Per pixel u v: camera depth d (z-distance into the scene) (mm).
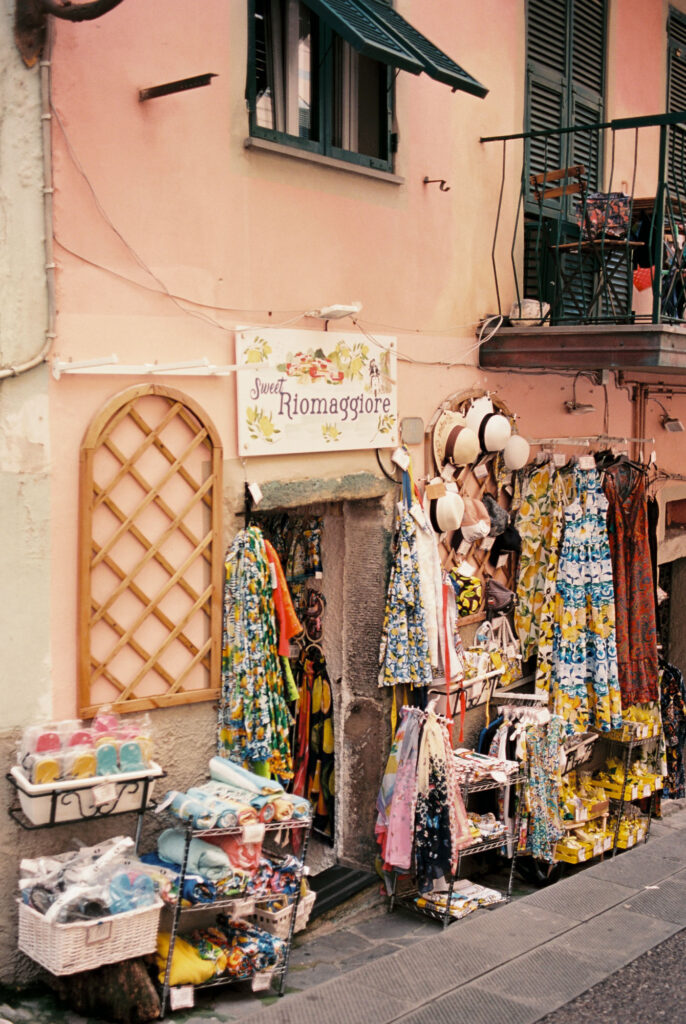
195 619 5445
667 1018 5172
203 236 5434
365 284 6438
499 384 7590
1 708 4719
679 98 10305
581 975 5586
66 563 4887
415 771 6281
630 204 7223
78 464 4891
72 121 4824
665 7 9797
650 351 6695
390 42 5324
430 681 6566
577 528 7496
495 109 7516
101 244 4973
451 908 6352
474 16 7273
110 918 4406
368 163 6430
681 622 10539
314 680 6855
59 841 4902
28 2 4535
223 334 5547
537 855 6906
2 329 4625
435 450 6918
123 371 4992
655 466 8680
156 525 5238
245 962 5082
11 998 4785
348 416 6262
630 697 7973
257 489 5617
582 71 8688
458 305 7191
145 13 5094
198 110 5367
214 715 5520
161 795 5301
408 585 6531
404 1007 5090
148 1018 4723
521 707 7086
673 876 7195
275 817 5133
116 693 5113
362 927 6285
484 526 6949
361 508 6703
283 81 5938
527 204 7930
